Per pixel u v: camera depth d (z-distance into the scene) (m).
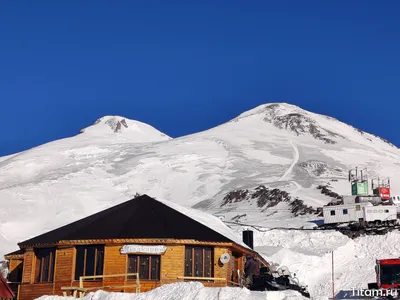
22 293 35.53
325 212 67.38
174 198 112.00
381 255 48.66
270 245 53.81
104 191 112.12
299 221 73.88
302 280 44.59
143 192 115.31
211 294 23.52
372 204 66.00
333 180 111.81
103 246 34.31
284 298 23.84
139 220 35.44
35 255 36.25
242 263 37.53
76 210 94.62
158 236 33.84
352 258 49.56
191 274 34.03
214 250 34.50
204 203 103.44
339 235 55.06
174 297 23.62
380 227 61.44
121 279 33.31
